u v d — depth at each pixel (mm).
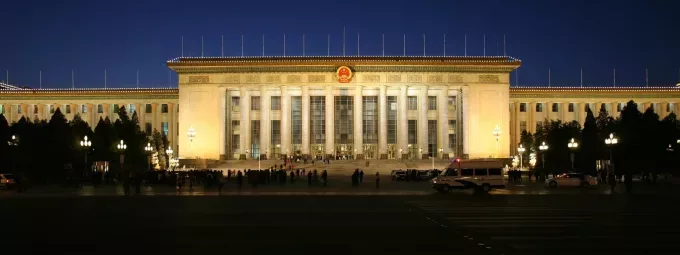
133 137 97625
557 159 93500
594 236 26875
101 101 146500
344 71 129500
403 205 43812
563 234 27562
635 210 38812
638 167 77750
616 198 50219
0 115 83062
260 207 42594
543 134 112062
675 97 143750
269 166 116750
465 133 130750
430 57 131125
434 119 134625
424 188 67000
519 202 46031
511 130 143375
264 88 131500
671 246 24016
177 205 44469
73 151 84750
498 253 22750
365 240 26219
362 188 67375
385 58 130500
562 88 143125
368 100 134375
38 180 81250
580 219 33500
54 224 32125
